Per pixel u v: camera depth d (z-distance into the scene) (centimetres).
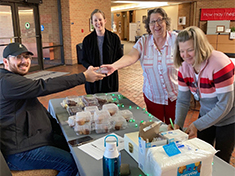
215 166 132
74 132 178
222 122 173
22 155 167
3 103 163
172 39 227
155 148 117
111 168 113
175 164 106
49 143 179
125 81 708
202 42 147
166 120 264
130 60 240
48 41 969
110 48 305
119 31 2505
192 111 437
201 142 123
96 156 142
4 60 174
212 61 154
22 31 786
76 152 148
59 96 546
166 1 1570
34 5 810
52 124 219
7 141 165
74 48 995
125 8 2225
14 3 738
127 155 145
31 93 163
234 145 176
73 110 208
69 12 938
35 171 172
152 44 236
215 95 165
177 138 130
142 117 206
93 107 205
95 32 305
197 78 168
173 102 249
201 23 1587
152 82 249
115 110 193
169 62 231
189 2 1641
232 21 1516
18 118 168
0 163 117
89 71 189
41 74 791
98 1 1077
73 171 172
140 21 2166
